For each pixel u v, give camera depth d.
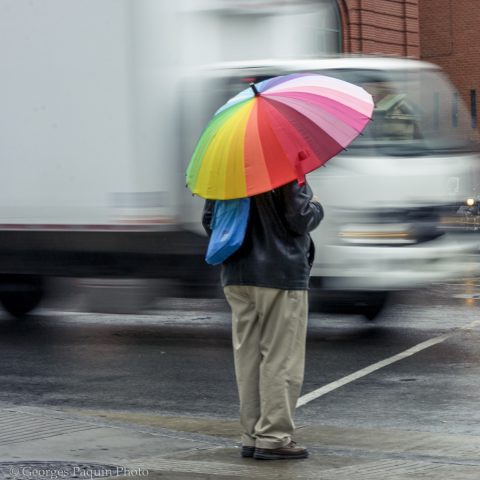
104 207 24.19
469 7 73.06
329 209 22.86
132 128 23.84
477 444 14.44
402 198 22.81
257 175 12.39
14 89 25.12
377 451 13.96
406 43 59.62
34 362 21.80
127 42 23.81
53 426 15.44
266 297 12.96
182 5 23.75
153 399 18.19
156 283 24.34
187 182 12.99
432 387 18.52
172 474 12.52
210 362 21.45
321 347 22.53
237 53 24.66
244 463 13.10
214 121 12.84
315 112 12.48
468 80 73.38
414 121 23.55
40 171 24.91
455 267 23.59
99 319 27.62
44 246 25.05
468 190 24.02
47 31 24.72
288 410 13.17
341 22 55.62
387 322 25.62
